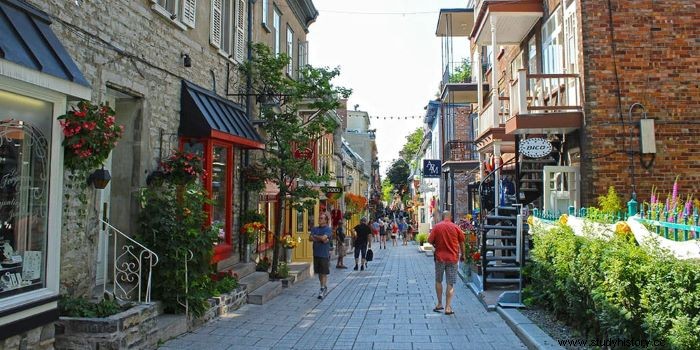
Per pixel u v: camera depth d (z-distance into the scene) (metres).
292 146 14.70
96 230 7.46
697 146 11.20
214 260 10.66
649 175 11.20
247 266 12.83
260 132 14.68
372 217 53.56
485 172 20.86
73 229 6.95
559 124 11.69
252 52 14.53
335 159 30.70
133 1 8.42
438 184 39.03
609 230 6.83
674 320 4.55
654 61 11.37
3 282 5.16
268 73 13.76
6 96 5.18
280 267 14.30
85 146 6.01
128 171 8.66
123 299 7.41
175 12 9.86
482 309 10.46
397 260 24.03
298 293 12.88
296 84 14.02
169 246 7.96
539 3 14.61
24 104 5.39
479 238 14.58
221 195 11.79
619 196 11.16
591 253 6.51
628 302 5.36
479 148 19.45
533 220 10.35
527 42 16.39
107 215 8.40
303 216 21.44
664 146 11.23
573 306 7.16
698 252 4.76
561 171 11.98
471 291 13.14
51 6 6.43
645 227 5.98
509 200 17.52
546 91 14.11
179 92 10.08
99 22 7.47
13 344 5.21
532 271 9.71
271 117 13.95
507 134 14.17
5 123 5.18
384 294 12.88
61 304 6.29
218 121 10.62
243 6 13.82
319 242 12.34
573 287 7.15
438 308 10.26
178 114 10.01
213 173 11.25
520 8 14.60
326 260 12.30
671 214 5.72
